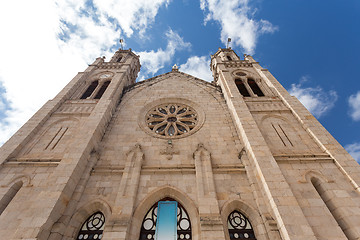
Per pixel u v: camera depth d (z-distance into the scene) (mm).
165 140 17797
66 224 11344
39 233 9727
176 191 13172
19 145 15820
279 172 12641
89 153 15227
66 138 17266
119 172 14273
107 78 27625
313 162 14070
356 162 13609
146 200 12664
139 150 15828
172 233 11625
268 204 11727
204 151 15562
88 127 16672
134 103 22844
